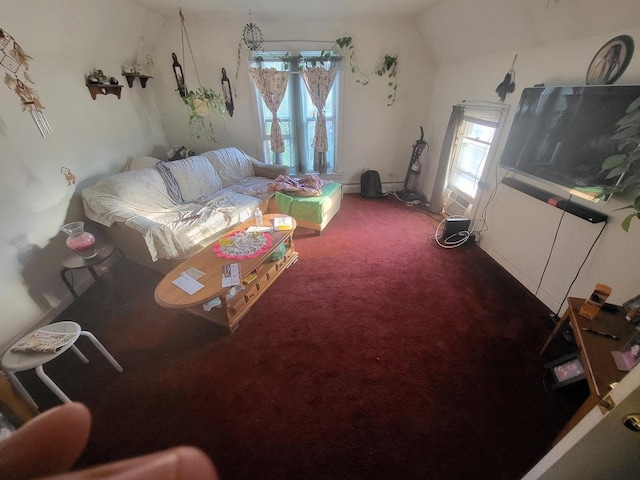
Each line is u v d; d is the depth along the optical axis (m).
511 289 2.24
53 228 2.10
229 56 3.31
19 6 1.74
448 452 1.26
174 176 2.84
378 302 2.12
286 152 3.96
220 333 1.87
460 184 3.29
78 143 2.34
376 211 3.68
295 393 1.51
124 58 2.88
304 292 2.23
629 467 0.73
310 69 3.36
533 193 2.07
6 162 1.80
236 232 2.33
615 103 1.49
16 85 1.84
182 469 0.24
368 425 1.36
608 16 1.54
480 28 2.49
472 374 1.59
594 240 1.72
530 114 2.05
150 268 2.52
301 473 1.20
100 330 1.92
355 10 2.94
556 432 1.33
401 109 3.82
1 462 0.27
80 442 0.32
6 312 1.78
